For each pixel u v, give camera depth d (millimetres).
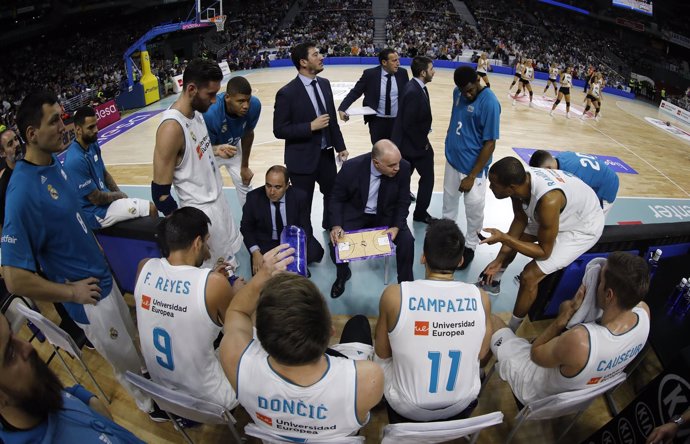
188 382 2062
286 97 3820
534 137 9773
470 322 1875
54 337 2242
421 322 1859
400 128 4328
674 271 3164
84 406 1335
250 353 1574
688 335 2652
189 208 2020
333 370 1514
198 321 1895
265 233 3590
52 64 23125
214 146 3656
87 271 2273
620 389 2863
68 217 2141
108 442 1304
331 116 4137
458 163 4004
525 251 2852
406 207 3484
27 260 1979
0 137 2906
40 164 2027
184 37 26969
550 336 2305
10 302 2703
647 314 1998
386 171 3141
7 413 1099
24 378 1097
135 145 8867
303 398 1516
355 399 1529
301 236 2750
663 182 7598
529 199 2764
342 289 3717
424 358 1897
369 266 4152
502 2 31594
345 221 3641
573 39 28359
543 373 2186
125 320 2648
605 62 26391
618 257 1872
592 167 3348
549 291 3252
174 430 2537
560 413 2139
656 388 1986
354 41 23203
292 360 1355
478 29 27000
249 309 1768
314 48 3727
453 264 1924
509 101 13492
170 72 15102
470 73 3521
